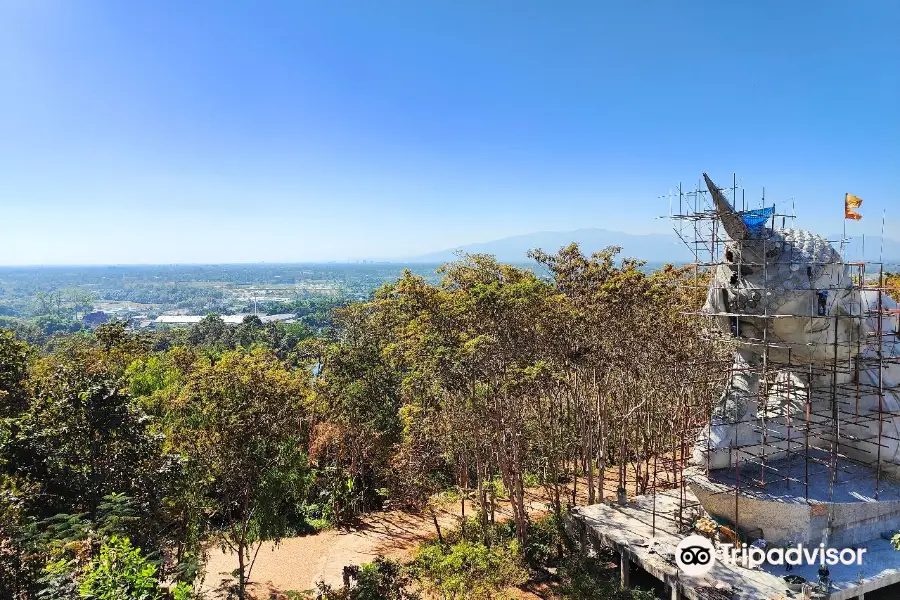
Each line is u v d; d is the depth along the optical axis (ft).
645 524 61.72
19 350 80.84
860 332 55.47
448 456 80.28
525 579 60.70
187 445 60.59
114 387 56.70
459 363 60.29
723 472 57.41
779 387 60.34
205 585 64.64
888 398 58.70
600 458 74.69
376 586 55.47
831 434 55.11
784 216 55.62
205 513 63.16
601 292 81.00
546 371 64.64
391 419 89.35
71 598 40.06
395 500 90.07
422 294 73.10
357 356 91.35
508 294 65.57
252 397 56.34
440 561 57.52
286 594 63.26
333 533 80.94
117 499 50.85
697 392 75.87
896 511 56.80
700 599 47.67
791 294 51.55
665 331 77.10
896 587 54.90
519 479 66.90
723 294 55.52
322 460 96.07
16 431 56.13
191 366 114.62
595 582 54.34
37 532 46.73
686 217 55.47
